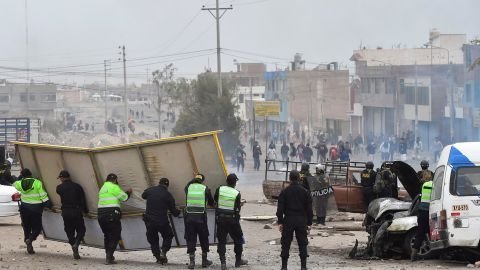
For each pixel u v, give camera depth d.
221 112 75.19
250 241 21.98
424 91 83.69
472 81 74.62
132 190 17.62
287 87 120.12
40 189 18.39
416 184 19.20
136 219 17.75
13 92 155.00
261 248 20.62
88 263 17.19
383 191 22.55
